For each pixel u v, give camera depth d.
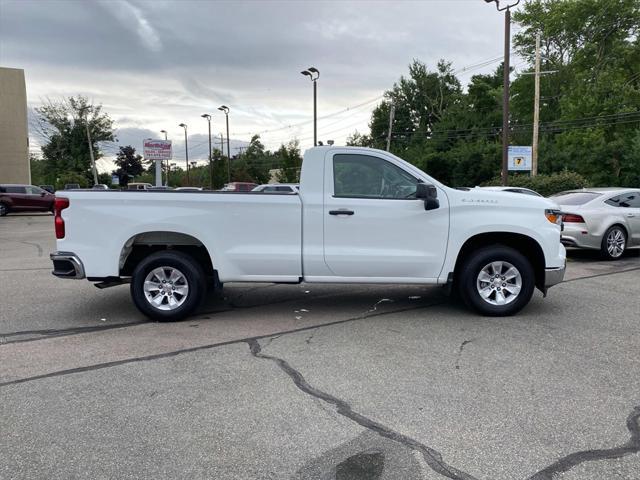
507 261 6.02
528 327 5.69
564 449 3.13
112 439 3.29
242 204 5.86
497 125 56.41
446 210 5.91
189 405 3.77
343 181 5.96
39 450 3.15
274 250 5.90
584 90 38.88
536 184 24.31
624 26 44.50
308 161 5.95
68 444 3.22
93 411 3.68
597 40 45.84
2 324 5.96
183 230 5.86
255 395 3.94
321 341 5.24
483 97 63.09
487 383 4.12
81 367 4.55
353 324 5.87
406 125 75.12
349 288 7.88
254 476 2.87
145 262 5.94
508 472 2.89
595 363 4.56
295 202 5.87
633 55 43.53
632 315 6.20
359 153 5.96
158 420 3.54
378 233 5.90
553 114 47.38
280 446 3.19
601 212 10.63
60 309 6.70
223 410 3.69
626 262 10.55
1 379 4.28
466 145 46.34
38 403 3.81
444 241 5.93
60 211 5.88
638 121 34.62
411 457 3.05
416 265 5.95
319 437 3.29
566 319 6.02
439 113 71.88
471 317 6.12
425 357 4.73
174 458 3.06
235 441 3.25
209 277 6.47
